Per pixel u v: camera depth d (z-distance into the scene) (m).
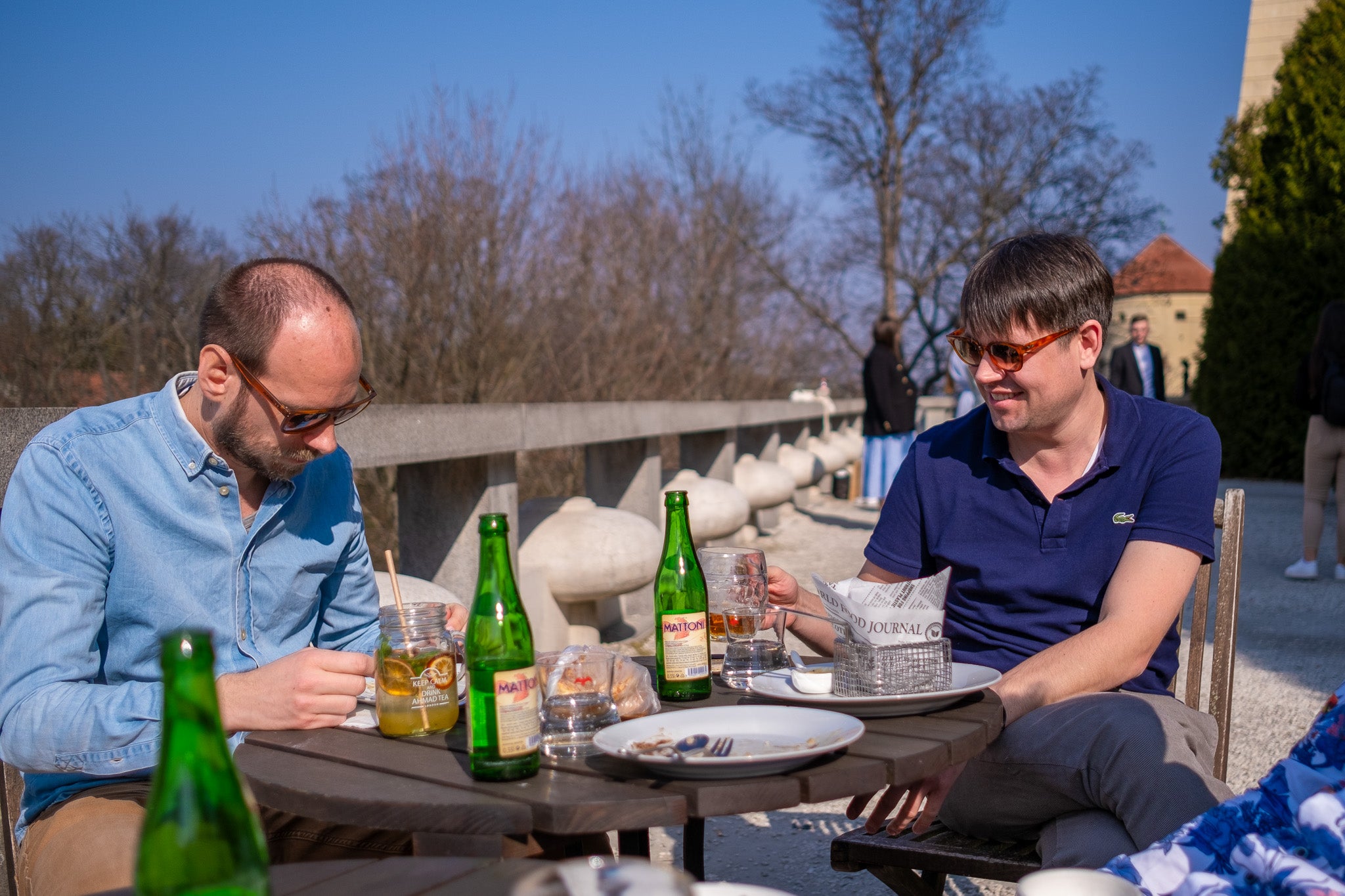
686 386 14.76
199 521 2.01
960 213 26.88
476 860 1.20
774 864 3.24
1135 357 11.30
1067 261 2.17
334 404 1.95
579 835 1.65
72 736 1.76
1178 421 2.25
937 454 2.46
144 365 9.88
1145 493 2.22
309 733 1.74
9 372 9.47
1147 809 1.81
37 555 1.88
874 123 27.53
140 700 1.78
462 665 1.96
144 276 9.84
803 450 13.70
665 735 1.56
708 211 19.42
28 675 1.82
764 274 25.64
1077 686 2.02
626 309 13.18
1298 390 7.55
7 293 9.55
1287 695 4.76
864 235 27.83
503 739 1.45
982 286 2.21
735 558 2.08
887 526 2.48
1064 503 2.26
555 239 11.19
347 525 2.27
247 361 1.90
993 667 2.29
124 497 1.96
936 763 1.52
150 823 0.92
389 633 1.72
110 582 1.98
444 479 5.07
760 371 19.06
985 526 2.34
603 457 7.26
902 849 2.02
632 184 15.95
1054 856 1.86
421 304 9.46
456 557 5.07
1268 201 14.54
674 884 0.79
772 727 1.60
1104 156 26.58
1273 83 16.72
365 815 1.37
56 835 1.78
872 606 1.78
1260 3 16.73
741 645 2.08
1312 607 6.61
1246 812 1.45
